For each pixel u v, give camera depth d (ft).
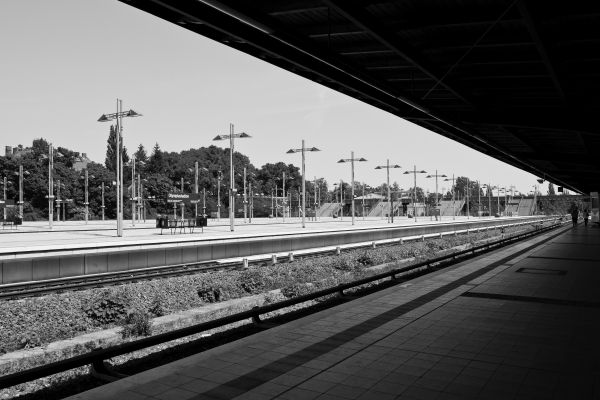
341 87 64.08
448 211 523.70
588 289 42.80
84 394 18.21
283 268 75.97
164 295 54.75
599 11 36.52
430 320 30.66
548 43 45.27
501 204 550.77
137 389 18.76
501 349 24.34
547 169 176.04
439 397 18.11
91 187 345.72
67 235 129.70
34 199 322.34
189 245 84.17
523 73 57.31
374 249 114.21
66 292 54.03
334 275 78.18
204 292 57.98
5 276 59.57
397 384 19.43
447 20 41.75
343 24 45.62
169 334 24.80
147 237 121.90
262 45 44.93
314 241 116.06
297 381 19.72
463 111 76.64
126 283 61.67
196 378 20.03
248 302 55.21
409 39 48.55
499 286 44.45
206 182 433.48
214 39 45.42
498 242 100.22
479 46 48.47
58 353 35.40
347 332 27.55
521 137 100.42
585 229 157.48
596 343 25.45
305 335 26.91
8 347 37.04
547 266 60.44
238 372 20.80
